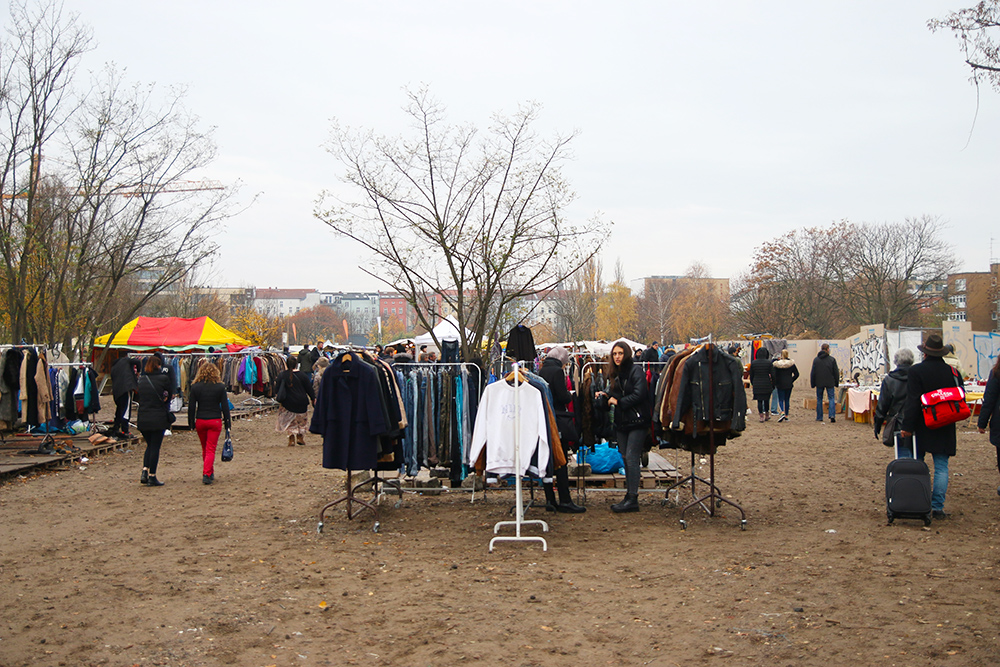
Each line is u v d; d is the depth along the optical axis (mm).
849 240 50562
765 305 54156
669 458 12602
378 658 4359
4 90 17141
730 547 6828
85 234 18938
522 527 7832
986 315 70000
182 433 17328
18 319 17750
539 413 7129
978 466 11383
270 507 9008
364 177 10844
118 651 4477
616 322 60406
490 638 4641
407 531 7723
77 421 15367
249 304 89250
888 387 8258
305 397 15195
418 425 8797
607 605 5242
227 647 4539
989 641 4367
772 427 17703
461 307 10867
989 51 10938
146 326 22734
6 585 5801
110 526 7961
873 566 6051
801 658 4234
